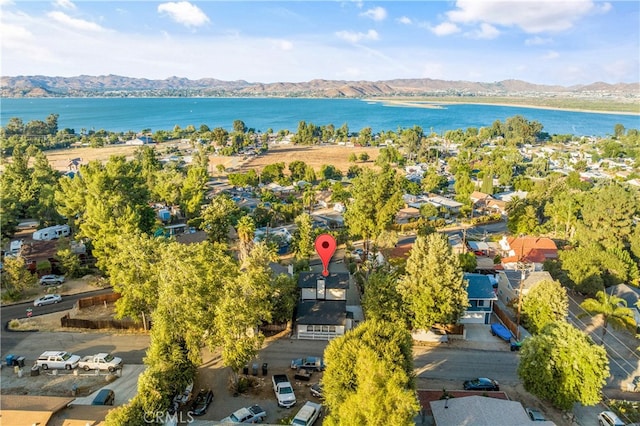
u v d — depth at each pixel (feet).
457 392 146.30
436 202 442.09
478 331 197.36
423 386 154.61
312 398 146.61
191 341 144.25
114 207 234.99
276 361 169.89
